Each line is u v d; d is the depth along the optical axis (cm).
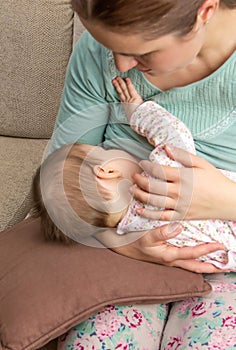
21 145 173
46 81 169
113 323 114
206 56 109
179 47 92
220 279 122
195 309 116
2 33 165
